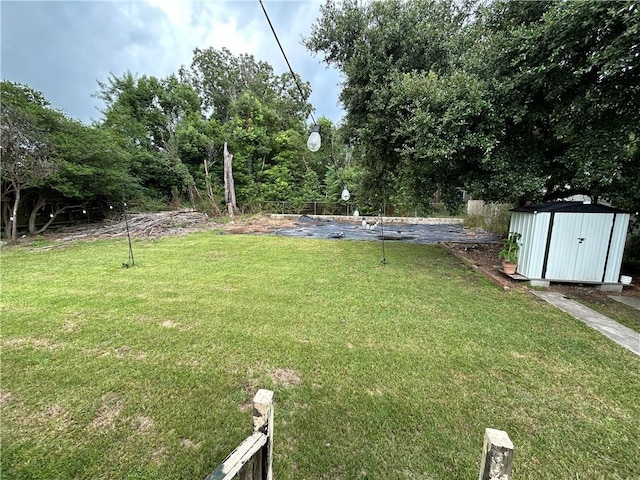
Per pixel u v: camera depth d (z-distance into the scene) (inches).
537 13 188.7
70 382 86.0
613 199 190.4
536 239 183.2
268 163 753.6
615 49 133.4
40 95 374.9
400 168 289.7
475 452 64.2
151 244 313.1
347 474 59.4
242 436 68.1
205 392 82.8
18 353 101.0
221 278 191.9
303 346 108.3
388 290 171.8
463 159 203.9
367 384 87.3
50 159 326.3
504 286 181.2
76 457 62.2
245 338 113.5
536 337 117.1
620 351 106.7
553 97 172.6
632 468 61.0
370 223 554.9
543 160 200.7
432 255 271.0
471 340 114.2
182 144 642.2
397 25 236.1
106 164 407.5
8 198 339.9
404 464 61.6
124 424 71.1
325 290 170.6
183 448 64.8
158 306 143.6
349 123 301.9
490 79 179.8
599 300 161.0
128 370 92.2
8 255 257.9
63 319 128.0
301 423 72.3
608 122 165.6
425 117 186.2
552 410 77.1
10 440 66.2
